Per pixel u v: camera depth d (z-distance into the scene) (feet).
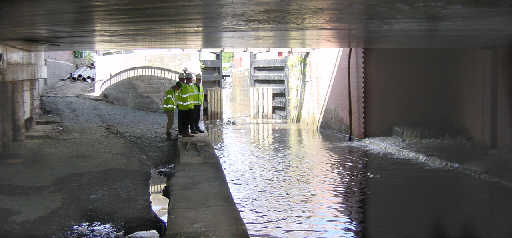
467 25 26.55
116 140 44.78
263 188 29.09
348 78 53.93
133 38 37.40
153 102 78.38
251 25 28.25
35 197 24.23
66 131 49.52
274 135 56.90
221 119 77.10
